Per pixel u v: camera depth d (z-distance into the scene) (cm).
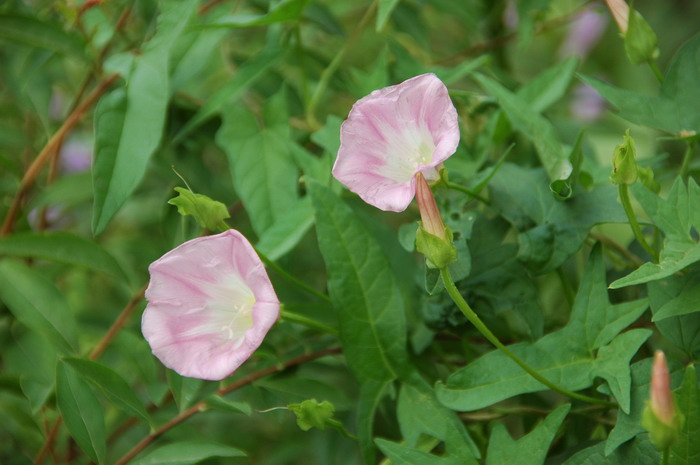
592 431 70
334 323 74
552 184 67
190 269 64
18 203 76
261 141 75
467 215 69
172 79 75
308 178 69
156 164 78
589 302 66
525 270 69
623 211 67
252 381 72
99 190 69
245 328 64
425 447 69
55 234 73
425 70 76
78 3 75
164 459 68
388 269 69
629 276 62
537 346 66
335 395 72
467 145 74
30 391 73
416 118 64
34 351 75
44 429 75
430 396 68
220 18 75
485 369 66
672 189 64
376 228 76
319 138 73
